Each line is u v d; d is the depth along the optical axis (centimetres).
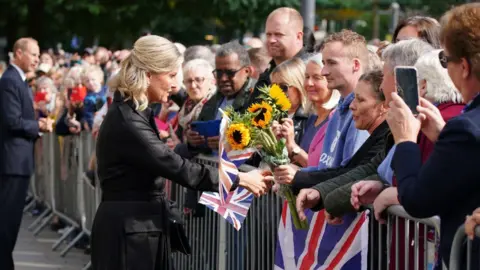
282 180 1012
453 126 675
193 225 1436
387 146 914
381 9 5650
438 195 678
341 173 973
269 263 1157
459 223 686
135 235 1034
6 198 1820
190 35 6031
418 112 757
